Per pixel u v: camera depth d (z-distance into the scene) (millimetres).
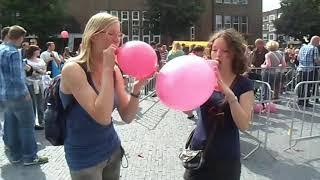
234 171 1842
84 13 29938
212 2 32938
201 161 1818
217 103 1828
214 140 1829
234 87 1836
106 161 1797
